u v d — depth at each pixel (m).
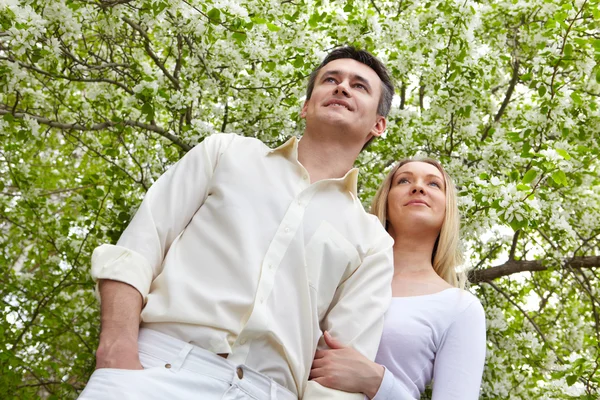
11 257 7.50
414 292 2.67
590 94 5.25
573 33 4.88
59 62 5.20
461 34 5.06
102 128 5.43
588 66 4.92
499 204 4.06
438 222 2.88
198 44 5.17
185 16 4.54
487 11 5.86
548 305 6.90
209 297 1.87
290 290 1.98
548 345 5.57
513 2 5.59
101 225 6.02
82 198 5.74
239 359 1.83
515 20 5.91
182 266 1.96
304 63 5.28
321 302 2.08
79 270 6.19
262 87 5.29
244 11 4.31
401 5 5.94
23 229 6.68
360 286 2.18
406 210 2.88
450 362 2.42
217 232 2.01
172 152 5.96
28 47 4.38
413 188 2.90
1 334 5.84
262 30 5.18
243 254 1.94
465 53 5.04
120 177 5.79
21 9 4.36
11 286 6.43
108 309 1.81
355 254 2.16
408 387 2.40
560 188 6.05
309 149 2.37
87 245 6.20
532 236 6.04
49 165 7.94
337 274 2.12
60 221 6.24
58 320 6.37
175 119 5.48
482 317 2.57
